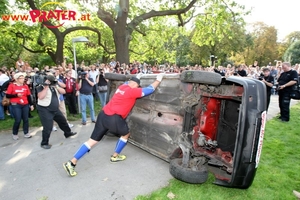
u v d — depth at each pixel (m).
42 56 29.42
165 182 3.08
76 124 6.21
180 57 47.19
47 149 4.38
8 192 2.90
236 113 3.27
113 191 2.87
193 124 3.03
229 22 14.84
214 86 2.93
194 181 2.72
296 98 6.12
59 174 3.36
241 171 2.54
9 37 14.19
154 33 17.50
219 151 3.02
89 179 3.19
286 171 3.40
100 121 3.35
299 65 12.35
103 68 9.80
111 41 20.44
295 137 4.95
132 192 2.84
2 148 4.46
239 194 2.80
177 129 3.08
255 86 2.57
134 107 4.07
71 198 2.74
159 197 2.71
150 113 3.65
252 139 2.48
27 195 2.83
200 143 2.95
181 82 2.99
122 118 3.44
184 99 2.92
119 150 3.69
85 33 19.91
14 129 4.93
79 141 4.82
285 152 4.12
